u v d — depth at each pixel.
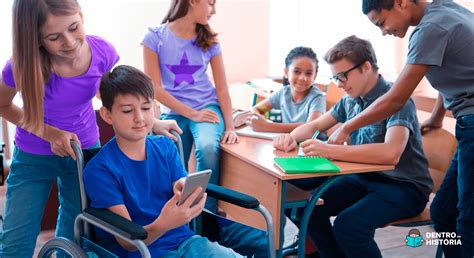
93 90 1.83
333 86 3.21
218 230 1.86
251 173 2.15
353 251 2.08
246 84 3.92
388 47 4.53
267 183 2.04
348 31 4.38
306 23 4.27
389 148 2.01
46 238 2.88
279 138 2.29
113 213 1.51
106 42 1.86
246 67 4.21
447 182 2.10
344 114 2.36
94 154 1.73
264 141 2.40
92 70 1.79
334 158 2.05
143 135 1.62
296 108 2.65
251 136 2.47
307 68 2.56
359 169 1.95
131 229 1.40
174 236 1.66
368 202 2.11
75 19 1.59
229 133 2.42
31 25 1.55
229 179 2.33
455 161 2.08
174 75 2.51
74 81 1.77
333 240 2.32
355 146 2.05
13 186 1.84
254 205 1.68
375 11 1.96
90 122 1.94
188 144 2.53
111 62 1.87
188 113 2.46
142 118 1.60
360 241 2.06
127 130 1.60
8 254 1.82
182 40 2.50
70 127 1.86
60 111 1.82
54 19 1.55
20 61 1.60
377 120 2.02
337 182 2.33
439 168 2.27
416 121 2.15
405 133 2.05
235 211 2.35
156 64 2.51
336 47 2.18
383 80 2.20
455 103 1.95
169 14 2.52
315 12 4.27
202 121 2.44
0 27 3.32
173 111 2.51
